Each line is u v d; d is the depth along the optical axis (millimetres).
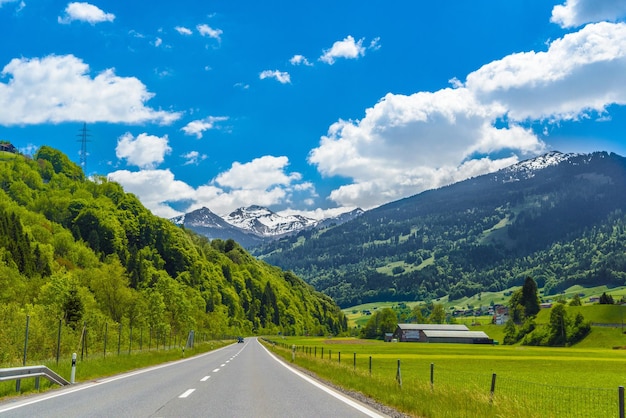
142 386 20859
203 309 169750
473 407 14156
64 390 19141
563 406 24562
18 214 162625
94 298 82438
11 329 35938
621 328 170750
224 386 21250
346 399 17500
